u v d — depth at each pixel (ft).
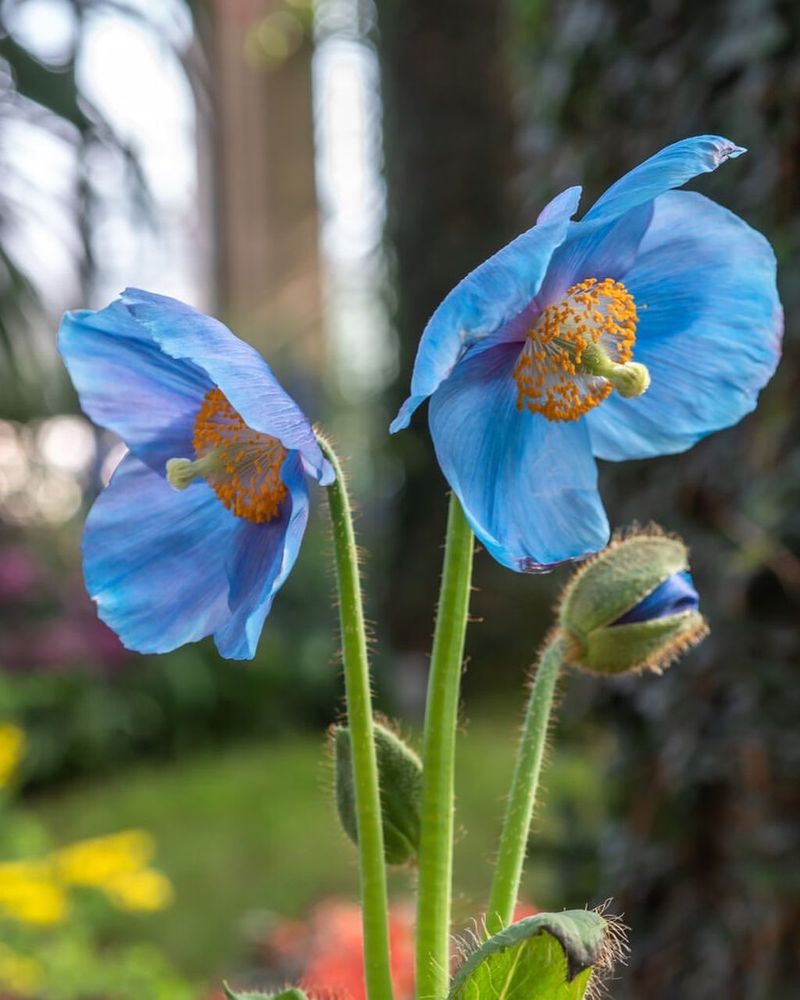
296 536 1.57
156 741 8.52
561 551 1.67
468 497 1.64
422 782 1.65
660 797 3.29
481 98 9.29
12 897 3.30
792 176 2.99
